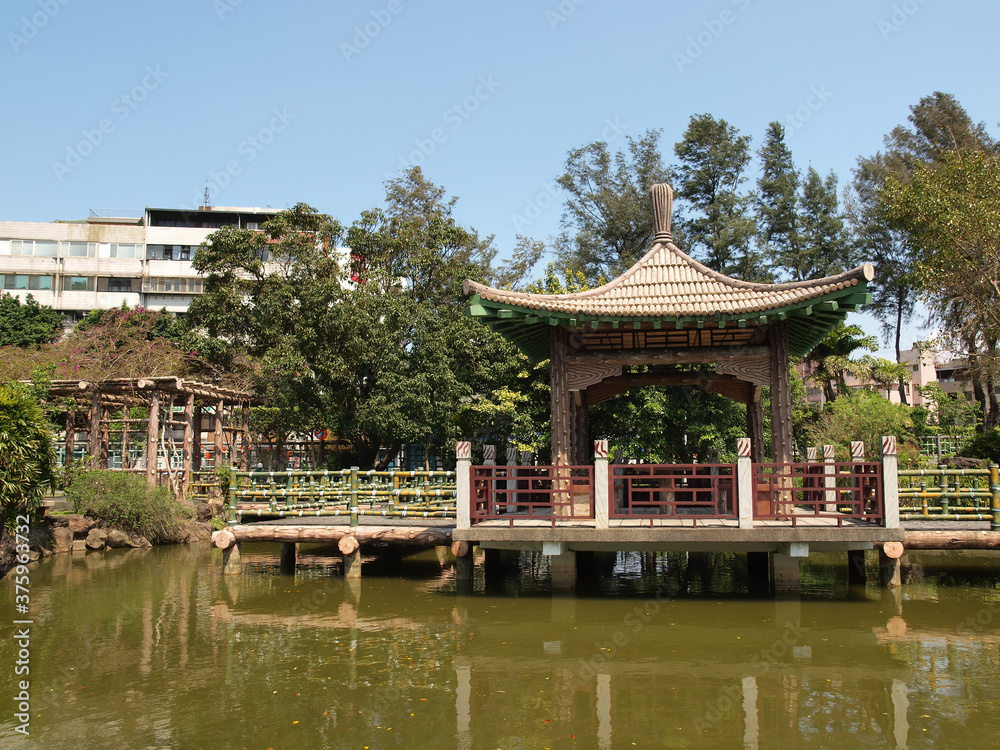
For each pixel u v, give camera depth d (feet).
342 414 75.87
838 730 20.47
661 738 20.29
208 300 77.66
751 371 37.68
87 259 144.46
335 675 25.76
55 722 21.74
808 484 49.93
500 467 36.09
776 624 31.17
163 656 28.22
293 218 79.97
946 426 86.02
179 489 70.44
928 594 36.32
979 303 74.23
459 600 37.09
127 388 67.77
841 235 112.37
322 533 42.34
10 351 84.64
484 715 22.08
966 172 71.72
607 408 66.23
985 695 22.91
